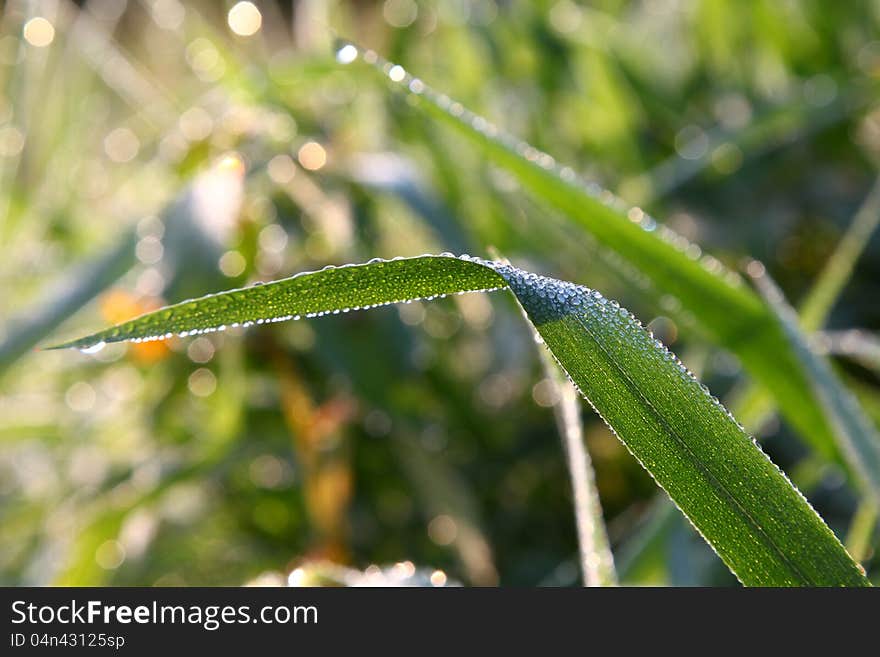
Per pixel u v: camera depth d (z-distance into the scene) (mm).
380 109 729
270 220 589
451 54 855
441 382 679
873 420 500
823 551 335
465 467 666
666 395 339
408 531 651
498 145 425
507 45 861
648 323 679
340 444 611
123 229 581
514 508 657
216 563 624
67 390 696
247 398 660
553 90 851
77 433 658
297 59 614
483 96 845
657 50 1000
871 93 772
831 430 447
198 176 550
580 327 338
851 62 864
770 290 452
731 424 339
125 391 675
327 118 685
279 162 604
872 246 718
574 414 380
